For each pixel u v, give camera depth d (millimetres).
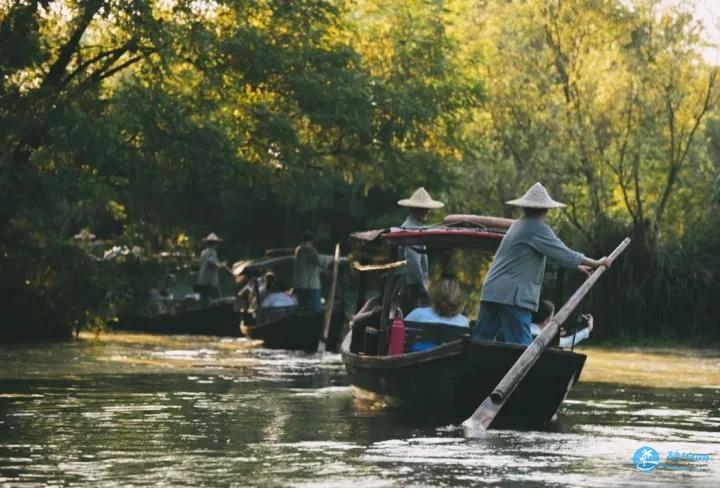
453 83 30219
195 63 25750
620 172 31859
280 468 9398
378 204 44969
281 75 26281
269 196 47438
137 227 26312
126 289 26188
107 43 26844
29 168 22766
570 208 33094
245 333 27656
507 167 33156
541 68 33094
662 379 18922
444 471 9305
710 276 30875
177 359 21594
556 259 12867
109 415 12766
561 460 9945
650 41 31938
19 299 25906
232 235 50406
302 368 19891
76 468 9375
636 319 31141
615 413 13727
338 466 9508
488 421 11609
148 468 9391
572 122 32750
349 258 26781
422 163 29859
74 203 25062
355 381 14688
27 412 12977
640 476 9266
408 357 12789
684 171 32969
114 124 22875
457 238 14227
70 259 25469
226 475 9078
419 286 15297
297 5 25938
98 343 26000
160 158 24875
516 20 33438
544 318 15117
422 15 30672
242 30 25422
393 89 28141
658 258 31141
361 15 31406
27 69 24625
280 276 47344
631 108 32031
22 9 23109
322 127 27594
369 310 16062
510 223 14938
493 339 13125
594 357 24578
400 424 12156
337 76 26641
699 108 31953
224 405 13836
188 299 33531
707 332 30969
